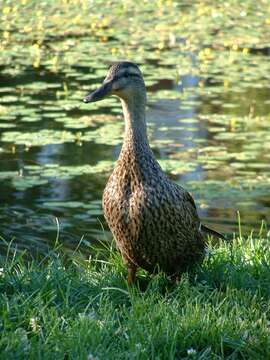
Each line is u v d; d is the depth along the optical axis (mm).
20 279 8570
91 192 13828
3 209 13133
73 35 25109
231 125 17109
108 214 8977
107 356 7164
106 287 8617
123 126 16797
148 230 8727
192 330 7645
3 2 30016
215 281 9125
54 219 12789
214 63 22062
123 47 23547
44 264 10125
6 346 7180
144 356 7223
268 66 21859
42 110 17656
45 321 7672
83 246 11797
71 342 7297
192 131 16703
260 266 9305
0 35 24891
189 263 9109
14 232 12258
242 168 15055
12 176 14453
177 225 8789
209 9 29531
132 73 9086
